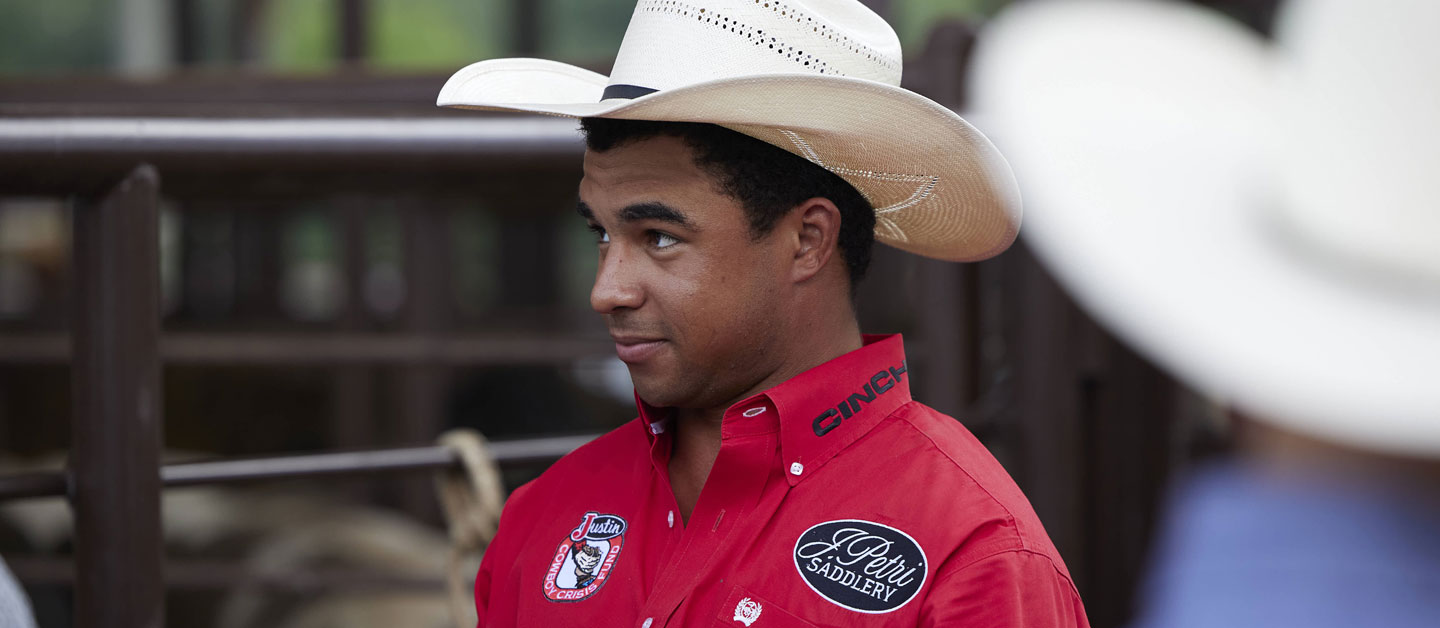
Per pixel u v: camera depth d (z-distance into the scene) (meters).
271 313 12.26
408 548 8.66
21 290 12.57
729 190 2.64
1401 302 1.78
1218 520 2.15
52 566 6.23
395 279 12.93
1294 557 2.03
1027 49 2.38
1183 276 1.84
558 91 3.25
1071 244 1.96
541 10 11.56
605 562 2.87
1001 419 5.19
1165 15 2.37
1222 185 2.04
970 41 4.77
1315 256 1.87
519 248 12.73
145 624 3.63
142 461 3.61
